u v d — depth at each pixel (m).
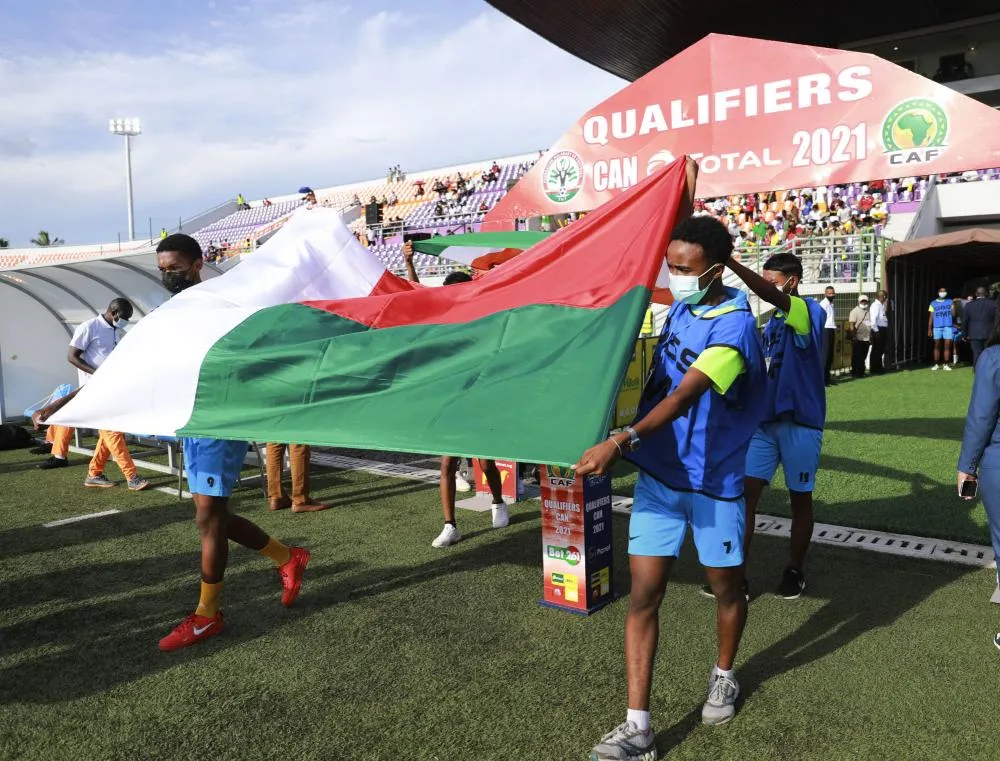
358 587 4.18
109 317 7.11
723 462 2.52
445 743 2.62
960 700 2.82
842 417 9.67
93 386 3.59
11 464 8.23
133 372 3.56
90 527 5.51
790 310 3.51
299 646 3.44
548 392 2.56
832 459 7.09
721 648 2.72
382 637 3.51
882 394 12.10
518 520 5.48
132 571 4.53
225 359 3.43
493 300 3.09
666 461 2.54
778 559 4.45
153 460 8.37
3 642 3.54
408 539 5.06
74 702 2.96
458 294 3.28
